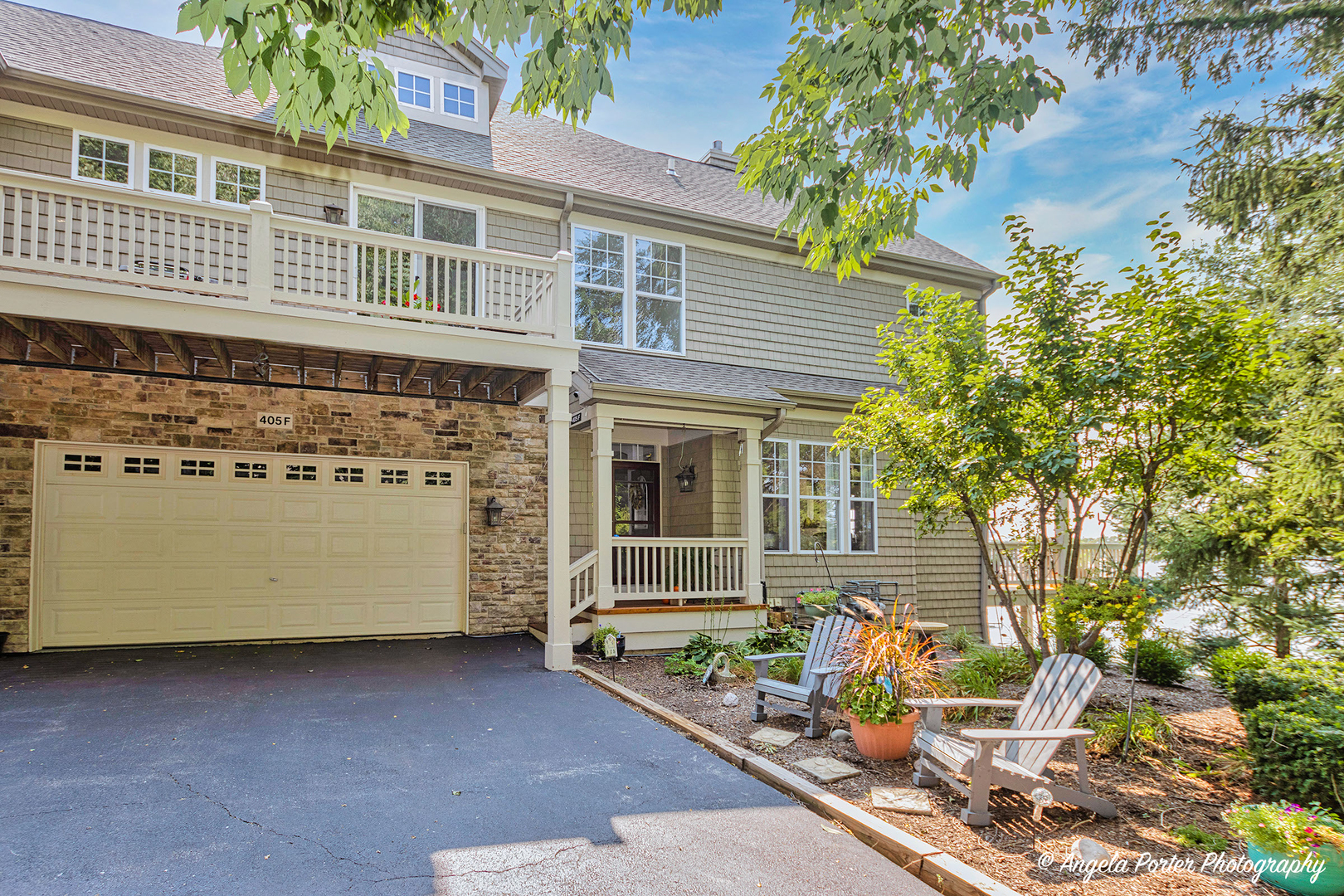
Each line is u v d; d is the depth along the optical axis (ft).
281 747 16.10
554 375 25.58
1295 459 23.02
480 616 31.07
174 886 10.21
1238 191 33.47
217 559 27.45
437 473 31.27
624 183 37.47
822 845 12.09
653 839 12.13
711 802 13.74
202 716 18.19
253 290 21.33
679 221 36.52
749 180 20.79
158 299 20.18
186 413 27.14
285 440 28.55
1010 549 25.50
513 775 14.90
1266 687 17.69
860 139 19.42
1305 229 31.73
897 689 16.40
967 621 42.57
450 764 15.43
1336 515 23.21
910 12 15.16
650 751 16.60
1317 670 17.89
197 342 23.61
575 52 17.34
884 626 17.92
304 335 21.95
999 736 12.96
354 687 21.71
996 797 14.21
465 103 36.14
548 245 33.99
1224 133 33.63
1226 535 27.50
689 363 36.40
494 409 32.12
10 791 13.25
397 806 13.17
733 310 38.58
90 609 25.63
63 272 19.40
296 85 13.41
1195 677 28.07
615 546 30.42
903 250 44.96
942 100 18.26
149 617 26.37
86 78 26.32
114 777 14.07
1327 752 13.35
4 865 10.61
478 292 24.97
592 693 21.85
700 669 25.55
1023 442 19.84
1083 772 13.48
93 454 25.95
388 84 14.29
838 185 19.34
